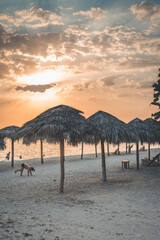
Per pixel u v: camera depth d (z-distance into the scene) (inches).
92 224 270.8
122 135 570.9
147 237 234.1
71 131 440.1
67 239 224.2
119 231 249.4
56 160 1105.4
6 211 316.5
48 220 281.7
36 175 700.7
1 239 212.4
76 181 589.9
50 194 446.9
